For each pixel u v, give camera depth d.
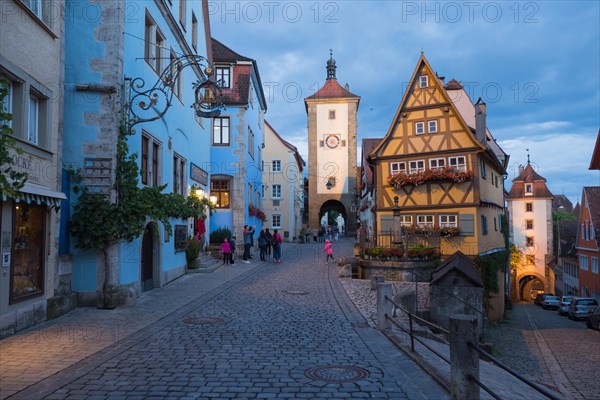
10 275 8.45
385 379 6.07
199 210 19.33
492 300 26.98
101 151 11.68
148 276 14.45
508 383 7.86
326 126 54.44
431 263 20.59
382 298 9.11
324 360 6.96
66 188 11.50
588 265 43.56
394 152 26.81
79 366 6.51
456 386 4.89
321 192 54.22
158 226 14.84
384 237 23.91
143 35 13.84
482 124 28.67
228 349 7.55
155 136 15.02
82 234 11.33
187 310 11.05
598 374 14.83
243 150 27.86
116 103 11.84
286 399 5.34
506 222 33.81
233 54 28.67
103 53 11.87
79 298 11.33
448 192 25.20
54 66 10.16
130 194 11.91
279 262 24.66
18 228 8.84
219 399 5.31
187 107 19.23
